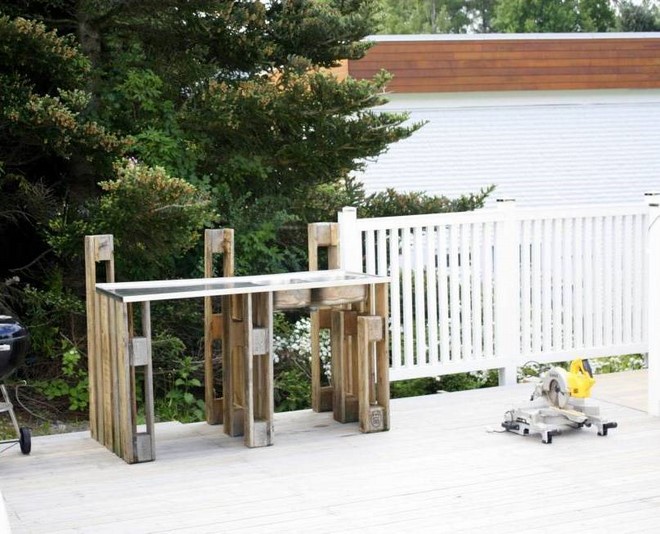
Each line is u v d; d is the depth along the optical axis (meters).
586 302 7.16
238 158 9.50
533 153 16.58
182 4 8.80
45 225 8.53
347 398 5.87
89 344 5.64
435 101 15.95
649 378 5.92
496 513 4.20
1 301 8.59
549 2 47.03
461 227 6.74
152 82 9.15
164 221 7.72
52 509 4.38
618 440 5.35
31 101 7.52
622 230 7.25
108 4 8.66
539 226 6.96
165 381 8.65
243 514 4.26
